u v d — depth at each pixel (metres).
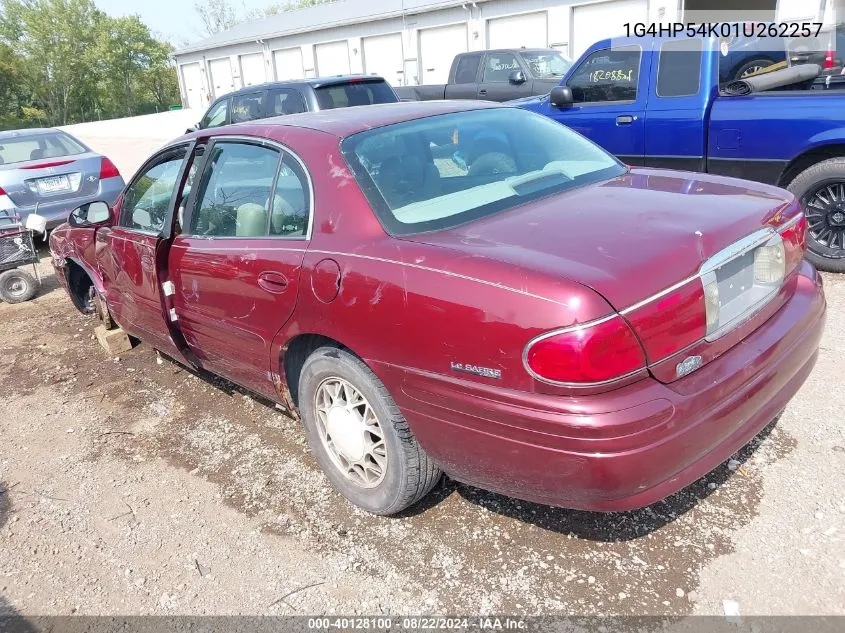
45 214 8.24
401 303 2.46
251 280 3.12
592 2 19.03
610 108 6.57
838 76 6.22
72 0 60.56
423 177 2.98
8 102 62.44
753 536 2.69
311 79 9.16
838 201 5.24
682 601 2.43
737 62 6.73
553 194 2.99
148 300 4.05
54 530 3.16
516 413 2.22
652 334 2.17
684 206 2.71
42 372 5.01
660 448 2.15
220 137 3.55
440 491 3.15
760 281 2.66
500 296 2.22
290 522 3.06
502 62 12.27
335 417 2.97
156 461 3.67
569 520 2.88
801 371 2.83
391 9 24.61
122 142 23.83
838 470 3.01
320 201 2.90
